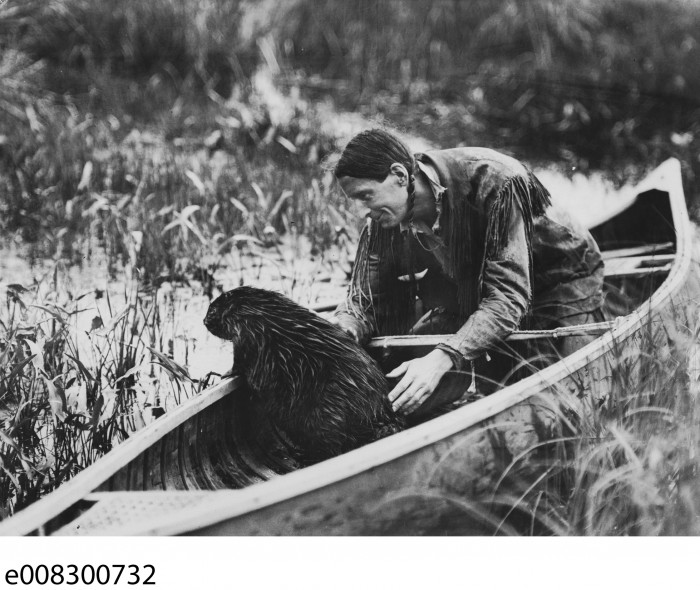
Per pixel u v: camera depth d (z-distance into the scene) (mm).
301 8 13641
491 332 4988
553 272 5605
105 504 4199
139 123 11117
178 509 4176
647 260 6820
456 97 12375
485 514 4566
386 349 5375
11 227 8625
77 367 6180
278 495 4066
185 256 8156
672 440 5246
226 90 12273
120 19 12492
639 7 13570
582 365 4883
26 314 6402
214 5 13266
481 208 5070
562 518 4781
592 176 10289
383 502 4289
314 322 4828
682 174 10047
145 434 4520
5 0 12234
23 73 11531
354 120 11469
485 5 13656
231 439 5133
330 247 8500
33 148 9891
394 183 4980
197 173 9688
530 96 12234
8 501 5137
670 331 5598
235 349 4855
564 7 13469
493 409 4496
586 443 4824
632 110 11914
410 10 13656
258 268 8117
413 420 5219
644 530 4957
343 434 4750
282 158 10297
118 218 8398
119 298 7488
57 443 5477
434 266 5387
